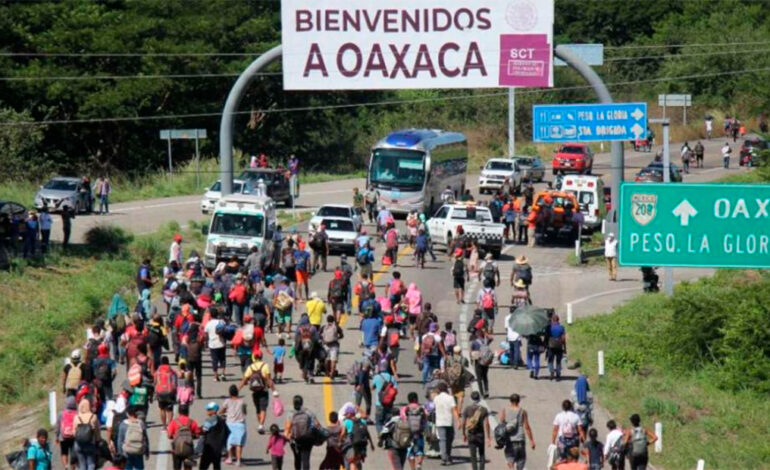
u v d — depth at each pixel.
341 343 79.94
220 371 71.81
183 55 182.00
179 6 191.38
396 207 130.88
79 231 120.00
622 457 54.22
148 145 187.50
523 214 126.00
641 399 71.62
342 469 52.56
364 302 74.81
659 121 99.94
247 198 99.62
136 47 179.88
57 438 58.16
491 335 82.94
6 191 140.50
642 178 154.12
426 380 67.75
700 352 80.12
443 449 57.47
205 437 51.84
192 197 154.75
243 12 195.00
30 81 167.12
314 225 111.06
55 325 89.31
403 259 112.06
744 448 64.19
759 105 137.88
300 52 98.38
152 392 61.22
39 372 81.69
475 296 96.38
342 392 68.50
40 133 162.50
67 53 173.00
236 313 78.81
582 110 107.69
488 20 97.00
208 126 193.00
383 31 97.44
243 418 56.41
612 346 82.12
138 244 112.81
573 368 77.31
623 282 104.38
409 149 131.00
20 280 96.31
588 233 127.12
